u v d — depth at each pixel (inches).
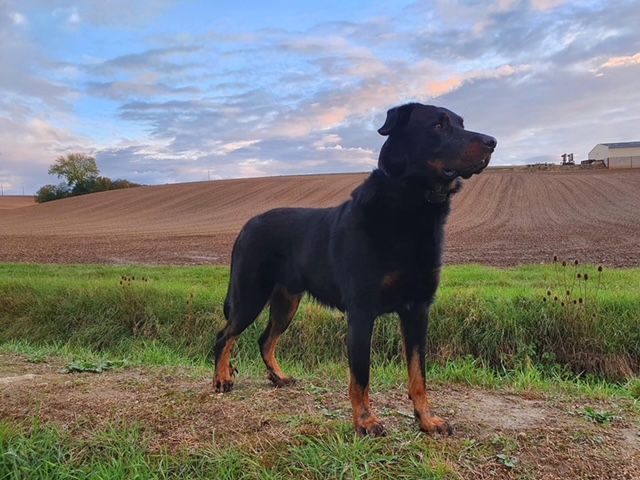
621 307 106.0
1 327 133.5
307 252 60.9
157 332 122.7
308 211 65.6
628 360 100.1
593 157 1239.5
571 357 102.0
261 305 67.1
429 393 68.2
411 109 53.2
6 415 57.2
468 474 44.7
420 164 51.5
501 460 46.5
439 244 53.2
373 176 54.4
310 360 107.9
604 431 52.8
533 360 102.0
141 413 56.9
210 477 45.3
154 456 48.3
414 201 51.6
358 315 52.7
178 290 135.9
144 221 645.3
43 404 59.6
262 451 48.1
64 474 46.4
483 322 107.3
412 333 54.2
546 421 55.2
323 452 47.3
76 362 79.6
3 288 146.9
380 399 63.9
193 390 65.4
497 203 582.2
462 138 50.8
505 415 57.4
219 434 51.6
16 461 48.2
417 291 52.7
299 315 114.1
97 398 61.8
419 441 49.6
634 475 45.1
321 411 57.1
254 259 66.4
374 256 51.6
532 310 107.9
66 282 150.4
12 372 76.3
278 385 68.8
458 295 115.5
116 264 240.8
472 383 74.9
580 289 114.3
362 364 51.9
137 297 131.2
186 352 116.0
